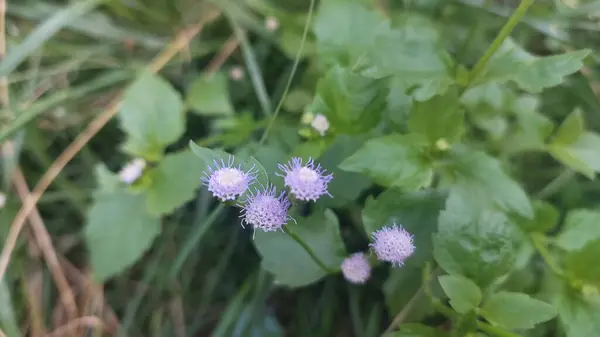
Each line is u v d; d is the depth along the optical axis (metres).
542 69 0.10
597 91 0.14
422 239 0.10
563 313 0.09
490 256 0.09
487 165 0.10
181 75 0.16
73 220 0.15
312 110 0.11
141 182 0.12
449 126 0.10
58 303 0.14
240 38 0.15
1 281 0.12
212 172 0.08
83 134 0.14
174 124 0.13
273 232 0.10
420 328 0.09
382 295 0.13
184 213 0.14
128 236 0.12
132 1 0.16
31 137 0.14
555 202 0.13
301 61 0.15
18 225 0.13
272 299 0.14
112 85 0.16
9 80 0.15
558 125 0.14
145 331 0.13
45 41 0.15
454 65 0.10
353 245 0.13
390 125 0.11
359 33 0.12
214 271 0.14
